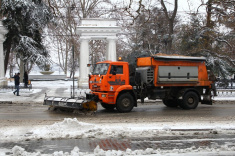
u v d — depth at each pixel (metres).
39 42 34.97
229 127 10.88
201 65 17.30
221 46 28.34
